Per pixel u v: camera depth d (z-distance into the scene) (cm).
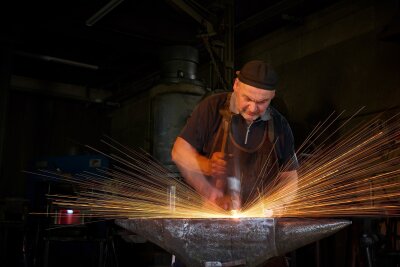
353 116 580
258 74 213
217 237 174
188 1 618
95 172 700
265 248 172
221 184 239
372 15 575
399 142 504
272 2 671
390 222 416
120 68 959
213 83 664
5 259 662
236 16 720
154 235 178
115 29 739
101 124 1100
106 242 546
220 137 239
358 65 585
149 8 733
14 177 984
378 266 400
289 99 683
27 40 838
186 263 177
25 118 1020
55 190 560
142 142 980
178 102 654
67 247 676
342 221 175
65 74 1009
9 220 665
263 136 238
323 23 642
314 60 650
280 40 714
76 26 757
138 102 1015
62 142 1051
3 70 820
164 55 695
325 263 511
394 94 534
